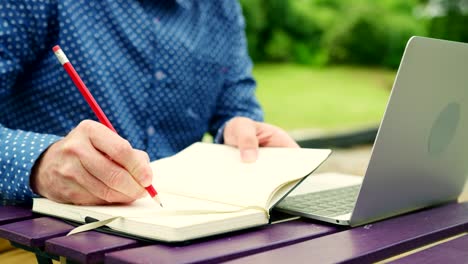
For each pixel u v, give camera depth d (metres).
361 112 4.08
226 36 1.47
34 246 0.71
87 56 1.19
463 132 0.95
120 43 1.25
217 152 1.03
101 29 1.22
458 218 0.89
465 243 0.74
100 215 0.74
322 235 0.77
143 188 0.79
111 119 1.22
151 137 1.30
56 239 0.69
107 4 1.23
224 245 0.68
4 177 0.88
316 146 3.47
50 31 1.18
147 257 0.62
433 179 0.94
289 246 0.69
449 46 0.81
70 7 1.17
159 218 0.71
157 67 1.28
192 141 1.42
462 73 0.86
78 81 0.85
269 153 0.98
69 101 1.21
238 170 0.92
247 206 0.78
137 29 1.26
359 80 4.79
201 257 0.63
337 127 3.71
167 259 0.62
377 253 0.68
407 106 0.79
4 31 1.09
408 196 0.90
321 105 4.12
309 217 0.84
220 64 1.44
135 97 1.27
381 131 0.77
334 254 0.66
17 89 1.21
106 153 0.77
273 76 4.65
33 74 1.20
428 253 0.69
